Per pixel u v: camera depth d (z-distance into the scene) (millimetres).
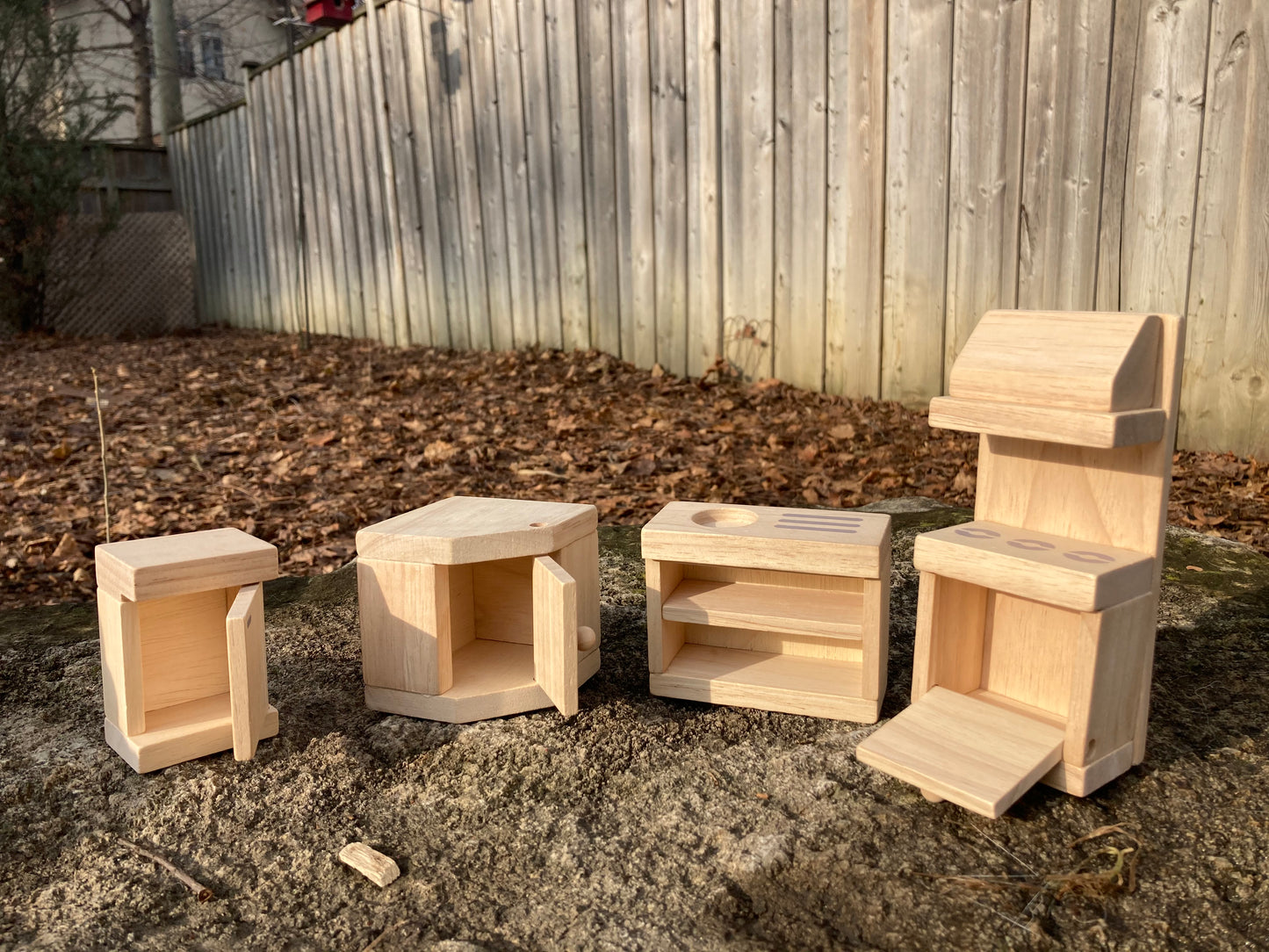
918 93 895
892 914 277
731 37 1021
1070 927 271
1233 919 272
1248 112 711
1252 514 664
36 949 272
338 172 1619
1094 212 803
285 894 295
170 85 2854
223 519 753
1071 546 335
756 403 1024
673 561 403
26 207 1745
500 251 1354
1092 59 786
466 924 280
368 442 980
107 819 332
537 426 1014
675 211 1117
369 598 388
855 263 971
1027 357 325
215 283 2053
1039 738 329
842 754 359
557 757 358
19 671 450
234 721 348
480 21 1283
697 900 285
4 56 1720
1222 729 373
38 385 1283
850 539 373
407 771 354
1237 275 738
